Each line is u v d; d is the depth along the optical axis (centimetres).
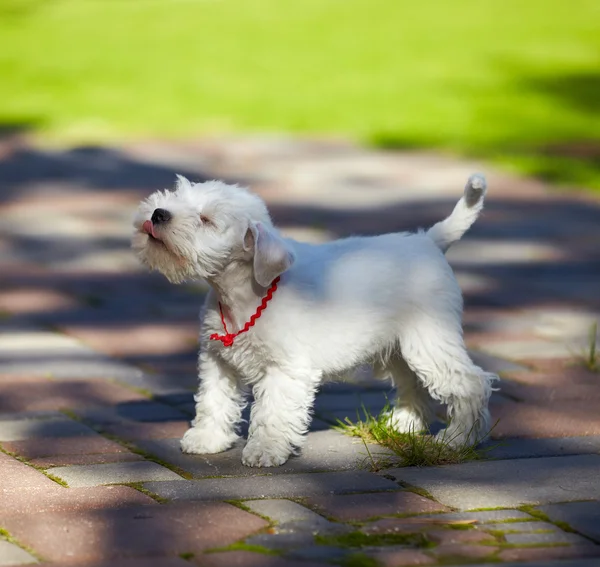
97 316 962
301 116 2219
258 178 1622
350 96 2462
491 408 705
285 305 591
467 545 470
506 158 1819
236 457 607
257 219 594
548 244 1266
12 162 1731
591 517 504
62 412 698
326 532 484
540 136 2038
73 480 561
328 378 634
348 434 648
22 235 1281
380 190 1555
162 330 919
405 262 612
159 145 1892
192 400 730
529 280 1102
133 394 742
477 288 1070
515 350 859
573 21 3656
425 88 2567
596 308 996
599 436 648
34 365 805
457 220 635
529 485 553
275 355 591
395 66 2902
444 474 573
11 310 978
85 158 1770
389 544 471
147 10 4053
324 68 2866
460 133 2052
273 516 504
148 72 2798
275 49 3189
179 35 3472
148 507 516
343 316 598
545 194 1562
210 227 584
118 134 2002
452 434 618
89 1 4372
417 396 662
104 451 617
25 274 1116
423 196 1513
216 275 591
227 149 1866
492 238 1294
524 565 448
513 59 2980
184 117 2189
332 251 620
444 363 610
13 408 703
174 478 568
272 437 592
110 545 469
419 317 609
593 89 2561
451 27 3559
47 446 625
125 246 1242
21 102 2359
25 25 3738
